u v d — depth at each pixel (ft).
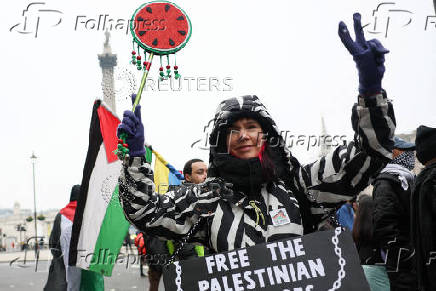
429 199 9.98
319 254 6.20
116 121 13.03
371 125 6.19
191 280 6.28
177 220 6.94
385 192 11.70
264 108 7.21
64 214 16.16
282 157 7.16
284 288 6.13
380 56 6.04
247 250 6.30
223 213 6.79
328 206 7.02
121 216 13.10
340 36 6.17
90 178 12.90
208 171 7.46
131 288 31.40
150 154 16.03
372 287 12.01
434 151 10.53
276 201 6.82
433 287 9.92
